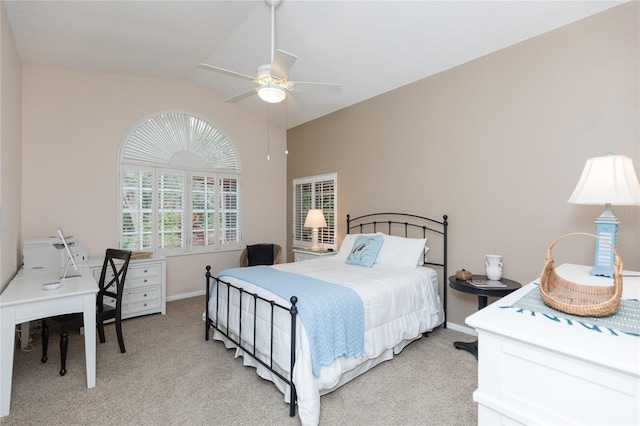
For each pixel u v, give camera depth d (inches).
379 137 156.9
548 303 46.9
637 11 86.1
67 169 140.6
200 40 131.6
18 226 119.2
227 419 72.1
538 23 99.7
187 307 158.9
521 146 108.3
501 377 39.2
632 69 87.0
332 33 118.8
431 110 134.6
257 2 109.3
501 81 113.0
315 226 173.9
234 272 111.8
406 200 144.4
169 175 170.7
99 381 88.0
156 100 166.4
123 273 107.9
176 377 90.5
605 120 91.4
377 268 123.9
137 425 69.9
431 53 120.3
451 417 72.7
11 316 73.6
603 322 40.9
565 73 98.7
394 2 100.1
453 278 109.7
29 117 131.6
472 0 94.3
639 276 69.8
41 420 71.2
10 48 102.4
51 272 107.4
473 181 121.0
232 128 194.9
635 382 29.8
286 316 79.1
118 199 153.9
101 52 131.0
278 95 98.8
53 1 96.5
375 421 71.2
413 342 114.1
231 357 103.5
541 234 103.8
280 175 218.2
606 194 65.3
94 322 85.3
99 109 149.4
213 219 187.9
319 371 72.3
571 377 33.8
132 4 103.8
